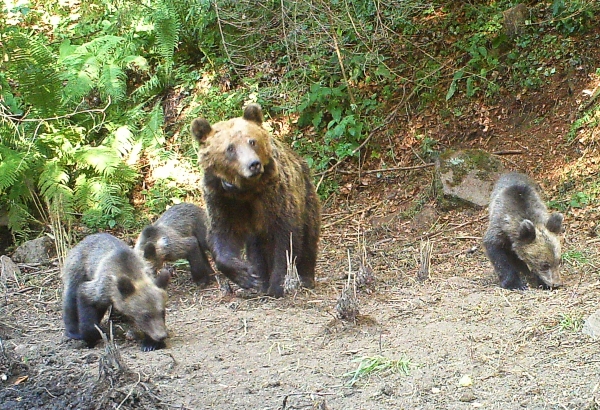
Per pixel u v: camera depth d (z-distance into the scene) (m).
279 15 12.96
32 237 12.90
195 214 10.72
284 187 8.88
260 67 15.41
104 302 7.61
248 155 8.00
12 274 10.92
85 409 6.12
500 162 12.60
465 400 5.81
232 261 8.81
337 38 13.84
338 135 13.65
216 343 7.48
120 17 15.54
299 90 14.36
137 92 15.48
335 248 11.70
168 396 6.19
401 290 8.98
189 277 10.73
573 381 6.04
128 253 7.84
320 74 14.74
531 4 14.80
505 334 7.15
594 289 8.47
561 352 6.65
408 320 7.75
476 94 14.02
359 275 9.09
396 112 14.35
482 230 11.51
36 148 13.27
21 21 16.73
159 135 14.48
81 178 13.45
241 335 7.67
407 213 12.58
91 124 14.64
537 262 8.84
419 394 5.96
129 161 14.27
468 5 15.11
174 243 10.02
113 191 13.26
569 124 12.95
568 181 12.09
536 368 6.35
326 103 14.54
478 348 6.84
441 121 13.98
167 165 14.28
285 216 8.91
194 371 6.71
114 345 6.52
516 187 9.51
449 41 14.83
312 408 5.79
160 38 15.34
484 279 9.43
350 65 14.58
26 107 14.52
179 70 15.98
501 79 14.00
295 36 12.82
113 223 13.06
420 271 9.62
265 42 15.09
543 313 7.68
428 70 14.59
